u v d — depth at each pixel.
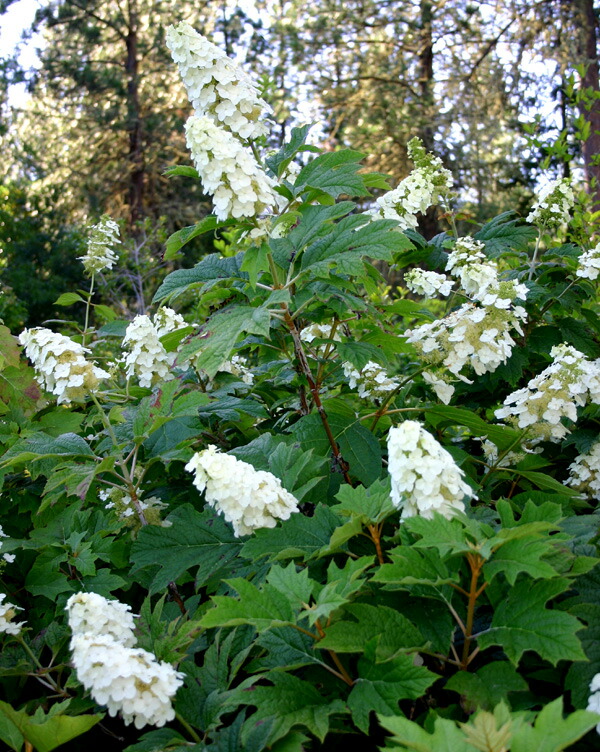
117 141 23.89
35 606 2.75
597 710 1.61
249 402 3.07
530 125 4.77
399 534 2.09
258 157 2.96
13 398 3.41
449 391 2.92
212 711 1.92
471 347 2.74
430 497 1.86
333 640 1.79
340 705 1.75
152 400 2.62
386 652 1.79
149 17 23.47
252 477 2.14
